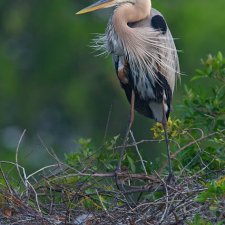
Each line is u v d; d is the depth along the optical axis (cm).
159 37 1692
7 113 3666
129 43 1680
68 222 1413
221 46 3497
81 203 1462
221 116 1605
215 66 1622
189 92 1633
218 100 1609
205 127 1614
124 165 1595
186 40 3506
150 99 1702
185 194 1421
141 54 1683
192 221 1348
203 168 1495
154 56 1689
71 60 3797
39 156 3147
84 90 3678
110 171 1594
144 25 1708
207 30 3516
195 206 1406
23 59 3872
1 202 1438
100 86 3669
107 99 3644
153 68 1689
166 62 1698
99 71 3709
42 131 3672
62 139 3634
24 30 3909
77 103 3653
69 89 3706
